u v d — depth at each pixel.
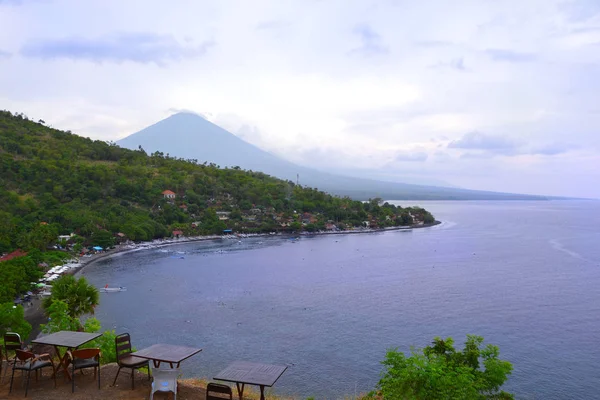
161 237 162.25
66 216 137.50
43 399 12.13
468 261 118.75
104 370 14.37
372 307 70.56
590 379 44.59
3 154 173.00
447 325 61.34
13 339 14.05
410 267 110.12
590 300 75.25
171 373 12.01
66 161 184.50
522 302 73.94
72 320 24.06
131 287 83.94
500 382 16.45
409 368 13.62
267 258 125.62
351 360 48.19
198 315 64.94
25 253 100.75
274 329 58.72
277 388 40.53
